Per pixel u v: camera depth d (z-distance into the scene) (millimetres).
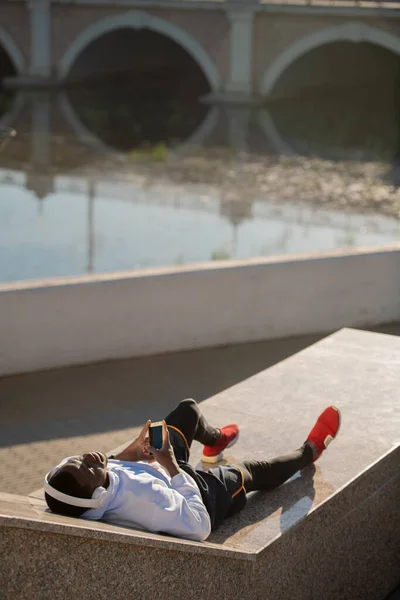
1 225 27344
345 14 47656
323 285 9219
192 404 4609
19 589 3084
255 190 32438
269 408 5555
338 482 4543
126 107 53094
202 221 28219
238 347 8906
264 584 4031
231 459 4875
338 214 28875
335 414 4723
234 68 51656
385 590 5094
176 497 3830
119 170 36125
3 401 7484
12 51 58062
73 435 6867
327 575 4492
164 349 8648
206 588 3744
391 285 9508
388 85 63844
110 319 8344
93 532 3170
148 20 53750
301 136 44094
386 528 4996
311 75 57000
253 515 4219
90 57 61500
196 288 8641
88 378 8016
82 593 3256
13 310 7914
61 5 56375
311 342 9086
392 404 5605
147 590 3475
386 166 37000
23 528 3027
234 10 50375
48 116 49062
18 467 6312
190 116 49625
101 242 25656
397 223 27766
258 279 8914
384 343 6785
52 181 33938
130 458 4156
